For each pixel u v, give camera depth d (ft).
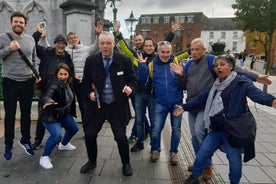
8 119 13.43
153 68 13.74
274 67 85.10
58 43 14.87
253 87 9.86
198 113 11.89
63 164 13.62
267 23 62.23
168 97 13.33
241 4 70.64
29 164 13.52
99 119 12.49
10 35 13.04
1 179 12.01
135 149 15.57
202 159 10.66
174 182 12.11
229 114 10.02
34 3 31.22
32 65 13.51
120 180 12.16
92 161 12.94
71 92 13.84
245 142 9.84
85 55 16.67
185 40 228.43
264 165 14.32
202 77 11.81
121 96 12.26
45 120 12.97
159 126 13.75
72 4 26.73
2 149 15.30
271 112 28.19
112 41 11.80
